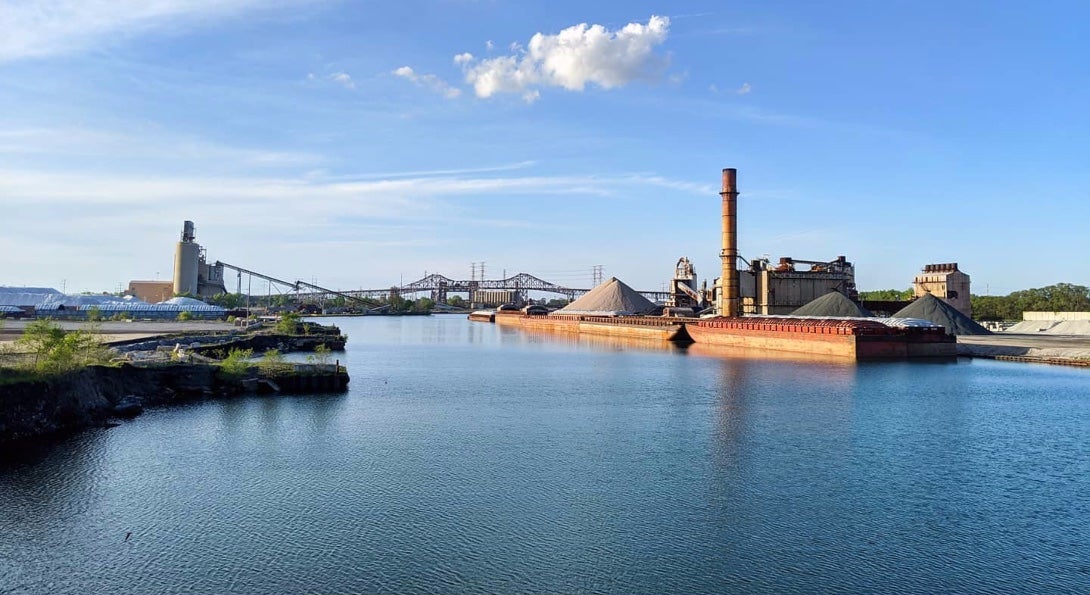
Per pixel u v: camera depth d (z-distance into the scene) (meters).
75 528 24.70
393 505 27.25
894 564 22.06
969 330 112.19
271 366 57.66
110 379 46.38
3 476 30.50
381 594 20.02
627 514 26.38
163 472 31.48
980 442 37.91
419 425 42.66
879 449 36.28
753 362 84.56
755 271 139.12
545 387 61.34
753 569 21.67
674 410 48.44
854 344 86.75
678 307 176.25
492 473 31.70
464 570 21.53
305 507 26.94
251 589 20.28
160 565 21.80
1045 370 73.25
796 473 31.72
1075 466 32.94
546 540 23.78
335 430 40.91
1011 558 22.55
